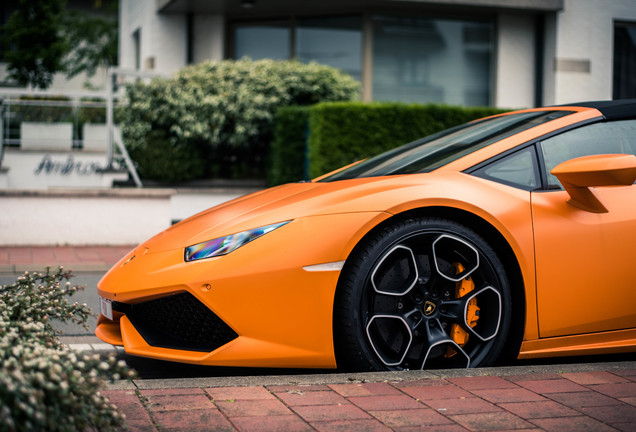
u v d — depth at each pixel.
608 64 13.42
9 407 1.63
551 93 13.31
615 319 3.23
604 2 13.34
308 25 13.54
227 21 14.05
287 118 11.55
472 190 3.13
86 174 14.61
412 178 3.21
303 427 2.27
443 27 13.38
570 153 3.35
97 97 14.77
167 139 12.70
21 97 14.46
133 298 3.06
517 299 3.14
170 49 14.00
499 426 2.29
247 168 12.95
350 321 2.96
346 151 10.38
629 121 3.50
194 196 11.44
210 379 2.83
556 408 2.47
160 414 2.39
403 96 13.33
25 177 14.45
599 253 3.19
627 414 2.40
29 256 7.67
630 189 3.32
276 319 2.90
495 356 3.12
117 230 8.76
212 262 2.94
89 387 1.87
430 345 3.05
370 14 13.10
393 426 2.29
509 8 12.95
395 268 3.07
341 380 2.80
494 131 3.62
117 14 29.59
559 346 3.19
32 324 2.33
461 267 3.15
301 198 3.22
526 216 3.13
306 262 2.92
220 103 12.24
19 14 21.14
